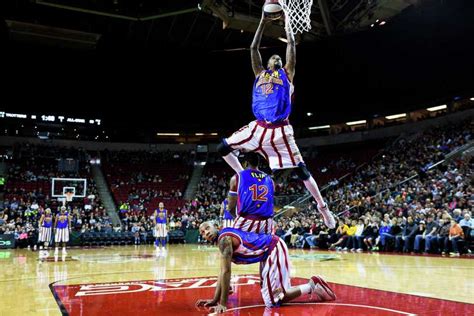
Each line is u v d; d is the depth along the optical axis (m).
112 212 25.73
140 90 31.55
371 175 22.89
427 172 18.92
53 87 29.95
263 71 4.48
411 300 4.43
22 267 8.73
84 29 24.45
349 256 11.27
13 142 29.47
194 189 29.22
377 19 21.67
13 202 23.23
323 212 4.86
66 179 26.08
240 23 20.42
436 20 22.00
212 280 6.32
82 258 11.51
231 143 4.43
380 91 28.95
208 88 31.83
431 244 11.99
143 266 8.85
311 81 29.77
